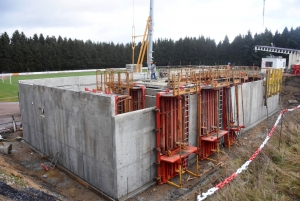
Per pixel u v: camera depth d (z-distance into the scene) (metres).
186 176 13.52
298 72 34.72
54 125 14.26
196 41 74.00
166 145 12.66
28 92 16.50
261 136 19.38
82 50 72.38
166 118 12.48
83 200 11.23
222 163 14.40
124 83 15.69
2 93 33.12
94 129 11.39
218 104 16.56
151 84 16.52
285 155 13.80
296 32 66.44
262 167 12.52
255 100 22.06
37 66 65.31
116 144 10.45
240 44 63.31
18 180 10.01
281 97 30.78
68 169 13.73
